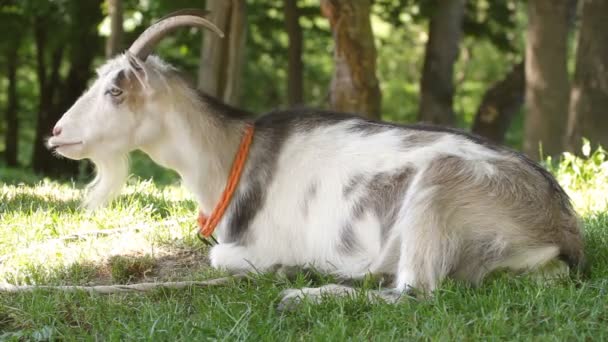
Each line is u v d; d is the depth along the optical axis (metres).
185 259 5.59
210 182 5.06
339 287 4.50
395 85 27.33
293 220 4.89
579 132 11.62
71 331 4.34
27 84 22.97
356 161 4.81
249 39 17.84
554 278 4.45
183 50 16.95
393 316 4.14
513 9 18.78
